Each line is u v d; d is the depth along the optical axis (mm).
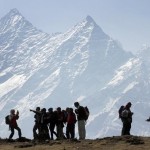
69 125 62281
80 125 60906
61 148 46156
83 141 51594
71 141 51938
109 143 47625
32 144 51000
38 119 63719
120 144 46469
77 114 61250
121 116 60312
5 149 48438
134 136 53125
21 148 48469
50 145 49344
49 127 64750
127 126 60000
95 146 46188
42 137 63281
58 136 64250
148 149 42719
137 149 42938
